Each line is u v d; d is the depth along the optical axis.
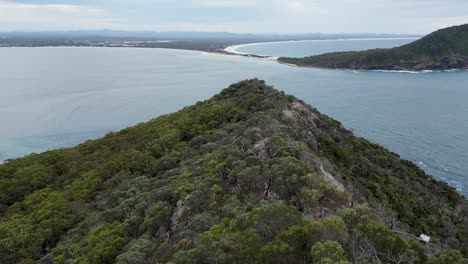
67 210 41.16
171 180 38.19
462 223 46.44
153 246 25.28
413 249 17.22
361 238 17.39
